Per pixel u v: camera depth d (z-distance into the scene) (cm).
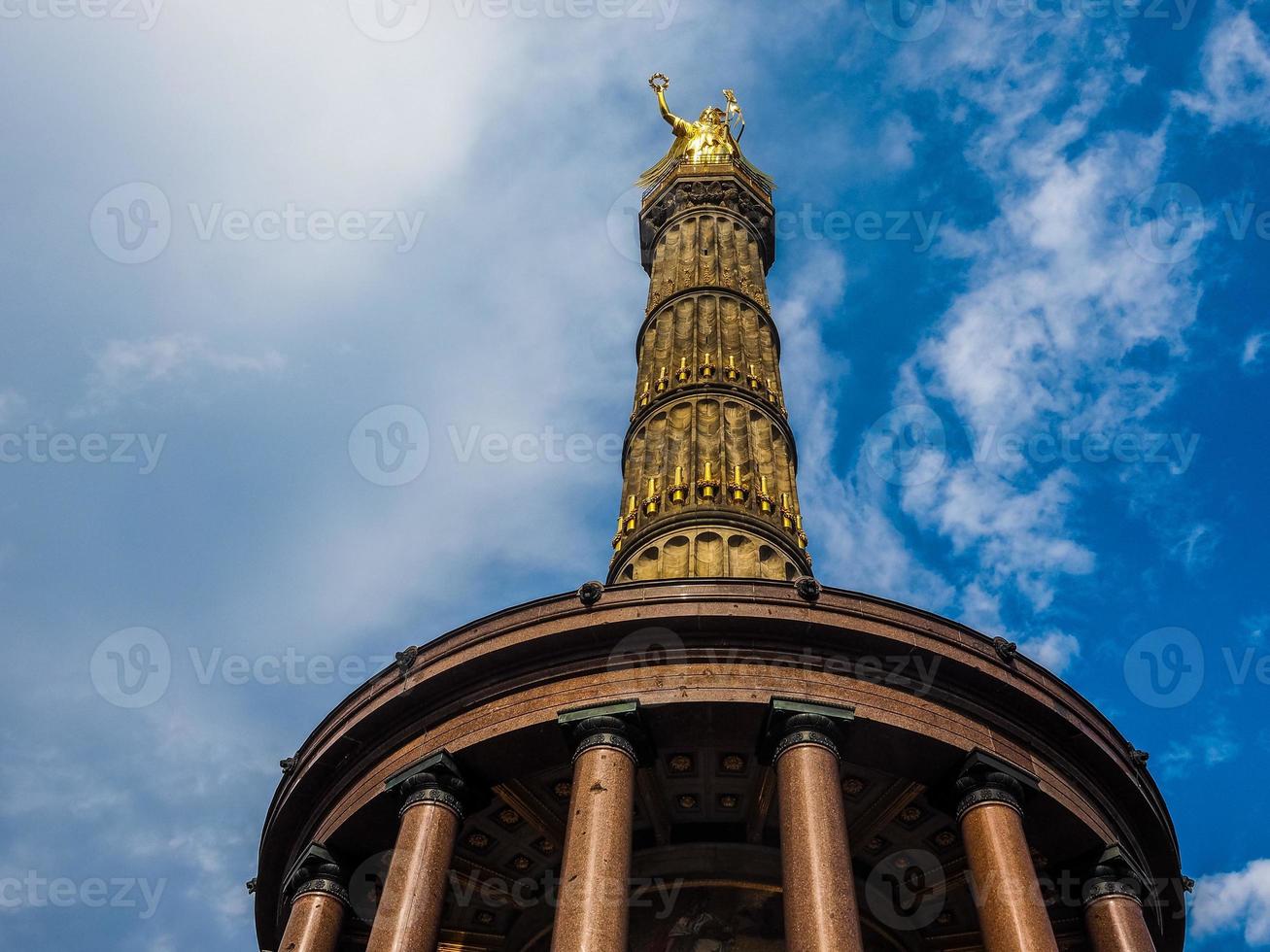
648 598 2517
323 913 2459
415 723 2569
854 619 2491
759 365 3947
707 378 3791
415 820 2355
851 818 2627
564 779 2559
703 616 2473
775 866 2627
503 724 2441
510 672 2527
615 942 2016
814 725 2322
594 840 2145
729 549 3228
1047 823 2431
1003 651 2547
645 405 3806
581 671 2475
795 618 2473
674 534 3275
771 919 2572
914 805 2559
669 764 2538
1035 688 2530
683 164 4978
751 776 2561
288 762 2778
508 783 2547
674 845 2656
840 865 2081
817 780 2225
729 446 3581
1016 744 2462
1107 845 2453
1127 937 2323
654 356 4025
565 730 2386
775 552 3275
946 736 2389
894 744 2384
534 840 2678
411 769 2447
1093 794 2527
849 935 1975
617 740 2328
